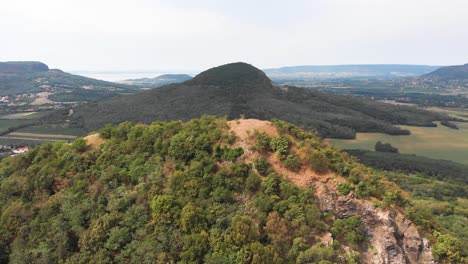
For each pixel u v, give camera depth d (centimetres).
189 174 3969
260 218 3506
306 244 3306
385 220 3534
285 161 3950
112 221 3741
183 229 3494
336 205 3672
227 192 3756
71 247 3809
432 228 3681
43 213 4116
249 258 3133
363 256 3416
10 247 4053
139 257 3400
